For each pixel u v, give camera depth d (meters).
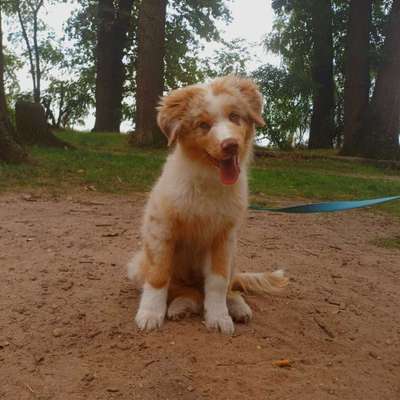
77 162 2.70
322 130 6.39
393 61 4.82
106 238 1.30
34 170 2.29
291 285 1.06
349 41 5.08
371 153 4.82
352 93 5.04
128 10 6.46
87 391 0.62
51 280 0.96
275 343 0.76
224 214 0.78
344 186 2.84
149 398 0.61
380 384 0.70
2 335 0.75
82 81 8.51
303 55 6.50
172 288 0.86
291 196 2.41
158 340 0.73
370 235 1.71
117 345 0.72
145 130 4.19
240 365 0.69
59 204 1.73
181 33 6.73
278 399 0.63
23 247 1.18
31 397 0.61
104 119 6.61
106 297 0.89
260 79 5.59
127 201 1.87
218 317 0.77
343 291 1.06
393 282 1.18
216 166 0.74
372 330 0.88
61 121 8.81
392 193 2.72
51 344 0.72
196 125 0.75
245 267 1.17
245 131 0.78
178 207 0.77
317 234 1.64
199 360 0.69
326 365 0.72
